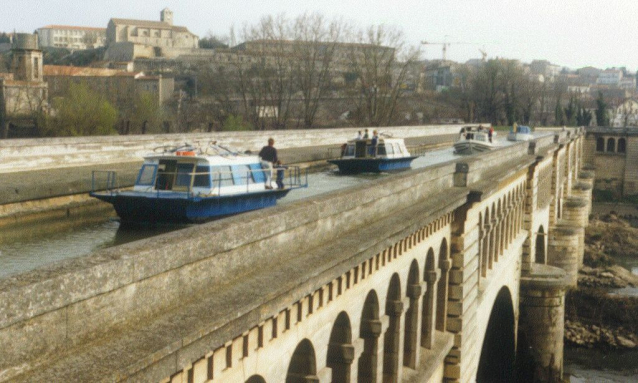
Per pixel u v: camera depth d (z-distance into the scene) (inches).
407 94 6712.6
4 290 286.8
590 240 4429.1
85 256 351.3
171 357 341.1
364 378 721.6
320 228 588.1
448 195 957.8
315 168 1802.4
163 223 813.2
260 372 466.9
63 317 314.3
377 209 726.5
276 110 4362.7
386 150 1679.4
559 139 2775.6
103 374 298.2
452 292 1048.8
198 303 400.8
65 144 1225.4
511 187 1601.9
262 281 456.1
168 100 6205.7
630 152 6131.9
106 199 801.6
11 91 4101.9
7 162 1104.2
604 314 2780.5
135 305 359.9
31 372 295.4
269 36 4045.3
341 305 603.5
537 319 2018.9
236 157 892.0
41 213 886.4
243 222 465.4
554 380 2037.4
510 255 1625.2
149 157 865.5
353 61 4227.4
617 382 2235.5
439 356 935.0
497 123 6840.6
